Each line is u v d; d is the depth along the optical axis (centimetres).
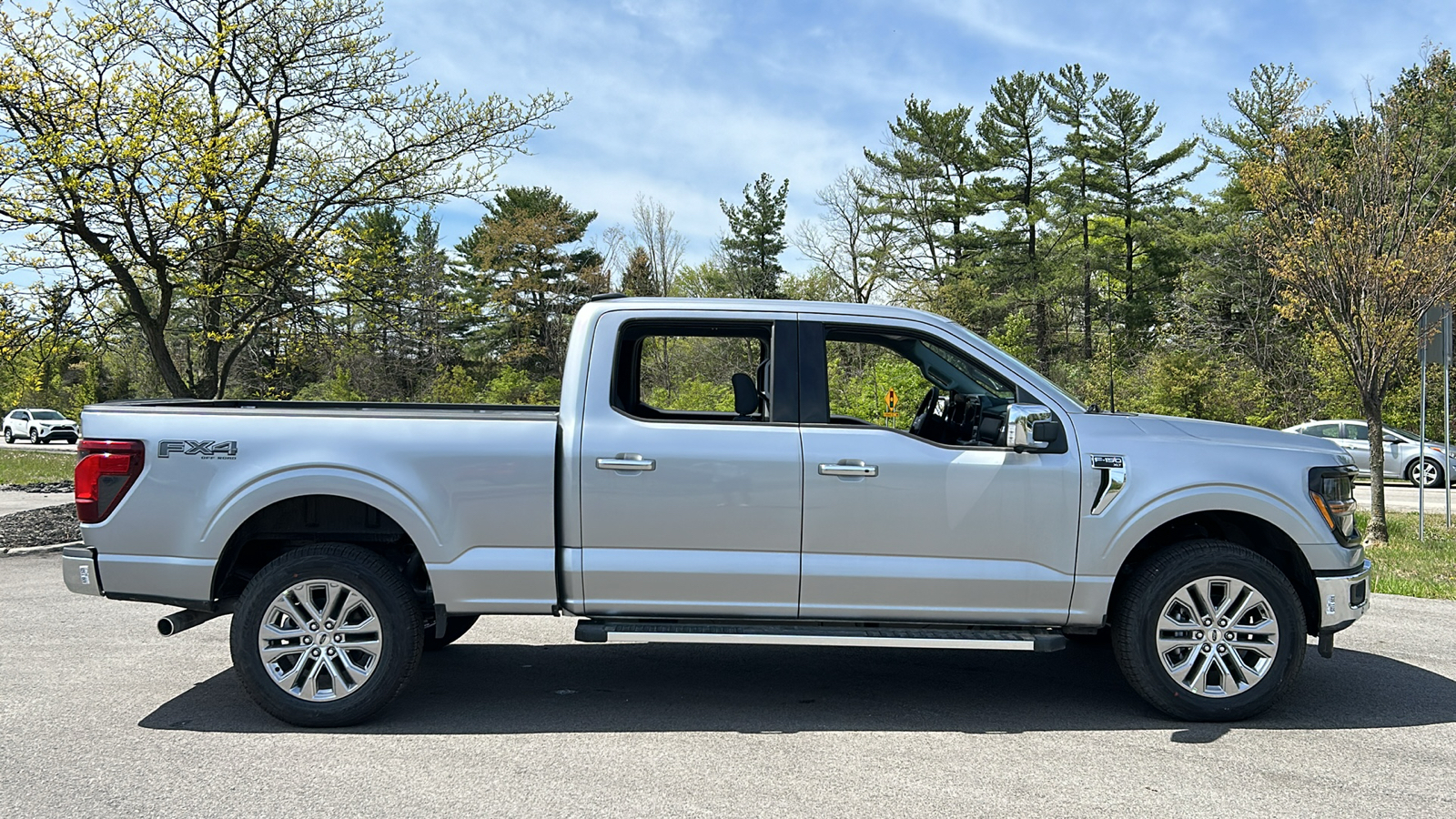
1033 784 391
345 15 1338
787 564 467
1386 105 1079
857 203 4778
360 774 401
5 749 430
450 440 468
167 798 374
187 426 469
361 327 1472
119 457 467
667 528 468
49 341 1325
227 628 663
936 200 4703
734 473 466
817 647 640
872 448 470
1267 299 3234
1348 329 1124
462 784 391
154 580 465
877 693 529
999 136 4456
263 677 458
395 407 586
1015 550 470
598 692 529
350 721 460
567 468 468
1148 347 4322
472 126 1405
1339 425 1989
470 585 467
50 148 1145
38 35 1205
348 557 462
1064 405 489
